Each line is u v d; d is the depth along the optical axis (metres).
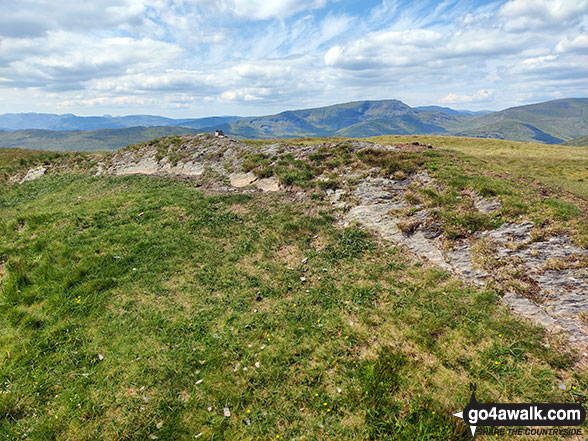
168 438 6.58
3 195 30.41
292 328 9.62
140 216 18.02
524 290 9.99
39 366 8.46
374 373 7.70
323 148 24.38
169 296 11.43
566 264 10.26
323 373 8.00
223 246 14.93
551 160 56.75
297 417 6.95
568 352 7.94
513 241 11.85
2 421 7.03
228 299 11.23
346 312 10.22
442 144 103.19
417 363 8.09
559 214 12.26
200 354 8.80
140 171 31.86
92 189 26.25
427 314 9.76
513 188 14.97
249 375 8.05
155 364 8.46
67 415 7.12
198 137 35.72
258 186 22.41
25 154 48.81
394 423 6.60
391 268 12.32
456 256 12.20
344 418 6.86
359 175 19.53
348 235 14.70
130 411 7.20
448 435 6.23
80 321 10.16
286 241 14.91
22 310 10.69
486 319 9.27
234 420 6.97
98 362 8.64
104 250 14.27
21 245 15.75
